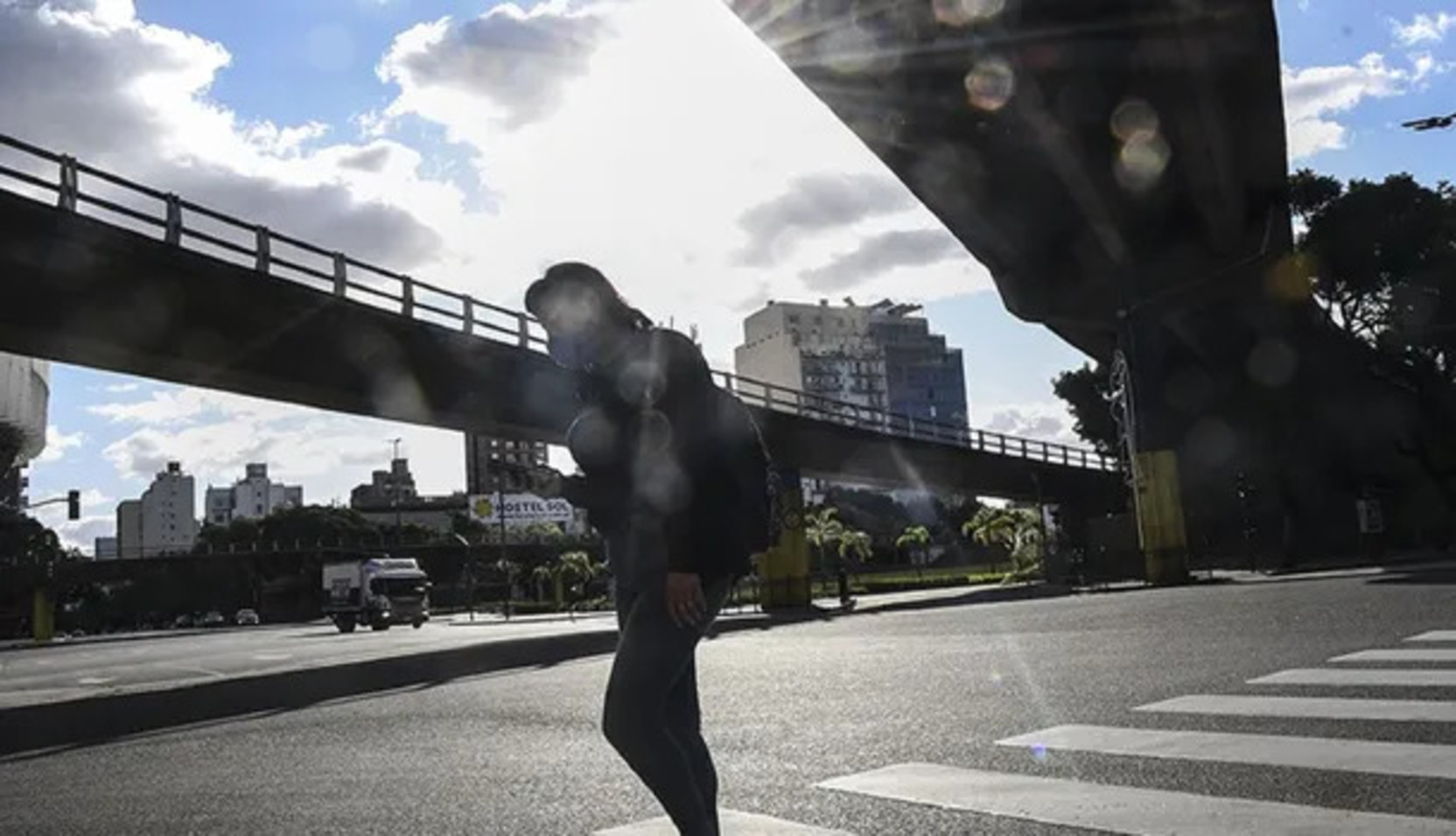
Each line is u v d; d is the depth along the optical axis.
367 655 25.77
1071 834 4.20
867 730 7.09
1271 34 35.88
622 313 3.55
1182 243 45.09
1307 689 7.36
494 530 145.12
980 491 63.69
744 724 7.75
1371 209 64.81
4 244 21.84
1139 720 6.61
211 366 26.48
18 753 10.38
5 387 81.94
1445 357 63.38
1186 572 37.00
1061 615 18.66
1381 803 4.36
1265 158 43.84
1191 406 62.03
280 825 5.41
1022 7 33.66
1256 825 4.14
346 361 29.88
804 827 4.57
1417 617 12.25
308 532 136.25
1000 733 6.55
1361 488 55.47
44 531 115.75
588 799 5.50
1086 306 48.81
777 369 163.75
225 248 26.03
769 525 3.57
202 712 13.47
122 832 5.58
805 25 35.84
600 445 3.44
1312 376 60.94
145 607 125.62
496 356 34.22
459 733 8.72
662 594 3.33
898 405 169.25
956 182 44.97
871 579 79.81
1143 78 37.12
